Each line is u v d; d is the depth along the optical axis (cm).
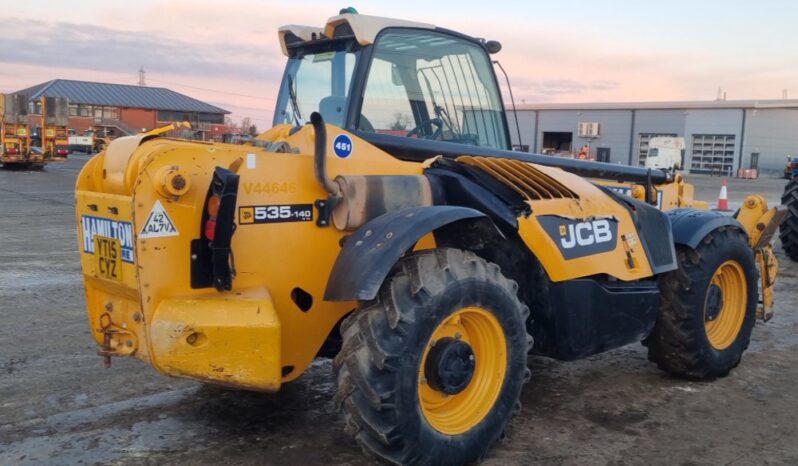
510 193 389
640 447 376
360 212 353
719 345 488
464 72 459
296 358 357
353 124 409
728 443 383
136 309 330
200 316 310
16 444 370
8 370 485
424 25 436
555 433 393
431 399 343
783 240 1008
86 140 4844
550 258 383
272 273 339
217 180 310
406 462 319
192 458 355
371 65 415
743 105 4828
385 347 311
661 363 482
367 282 309
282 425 396
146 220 306
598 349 413
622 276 414
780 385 480
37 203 1616
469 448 339
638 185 548
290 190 342
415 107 435
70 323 606
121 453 360
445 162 402
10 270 834
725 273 500
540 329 408
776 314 688
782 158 5109
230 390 450
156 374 479
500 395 353
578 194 414
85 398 435
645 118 5156
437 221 329
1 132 2803
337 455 360
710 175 4794
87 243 352
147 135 341
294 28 451
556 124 5494
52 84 6225
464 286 331
